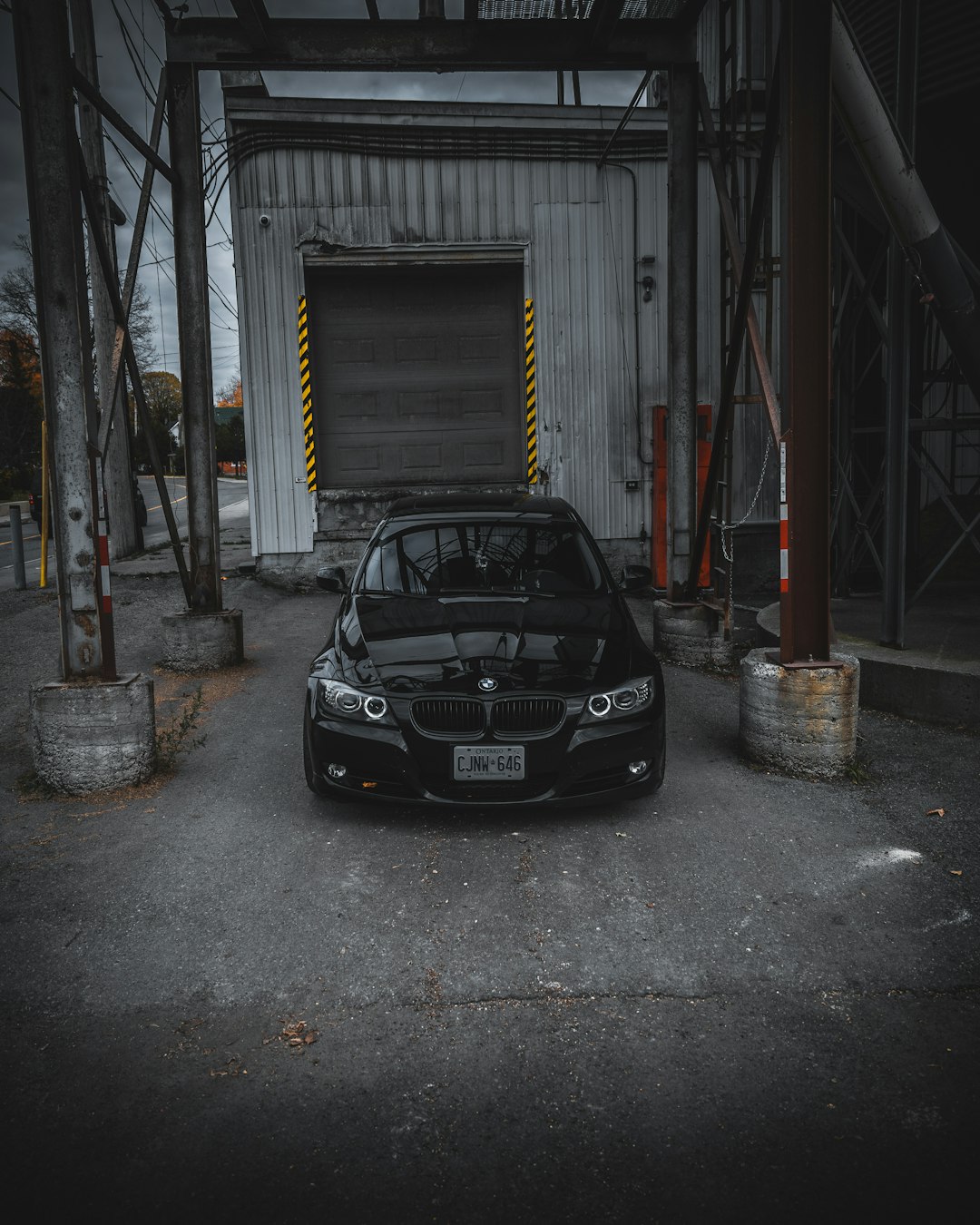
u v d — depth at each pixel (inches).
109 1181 83.4
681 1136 88.4
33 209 171.0
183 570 278.1
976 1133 88.6
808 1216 78.5
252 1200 80.9
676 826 163.0
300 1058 101.0
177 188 258.8
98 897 138.0
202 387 273.1
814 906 133.9
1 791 181.5
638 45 253.1
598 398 425.7
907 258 214.8
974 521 242.8
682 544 289.1
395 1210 79.6
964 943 123.5
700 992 112.7
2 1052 102.2
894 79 257.0
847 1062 99.5
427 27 242.8
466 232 410.9
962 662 225.3
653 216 416.2
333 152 401.1
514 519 215.6
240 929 128.7
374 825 164.4
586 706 154.6
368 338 421.7
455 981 115.4
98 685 179.8
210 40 241.1
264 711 237.1
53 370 174.2
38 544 698.2
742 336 220.2
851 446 328.5
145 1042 104.0
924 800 173.3
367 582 197.8
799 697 184.4
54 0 166.1
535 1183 82.5
